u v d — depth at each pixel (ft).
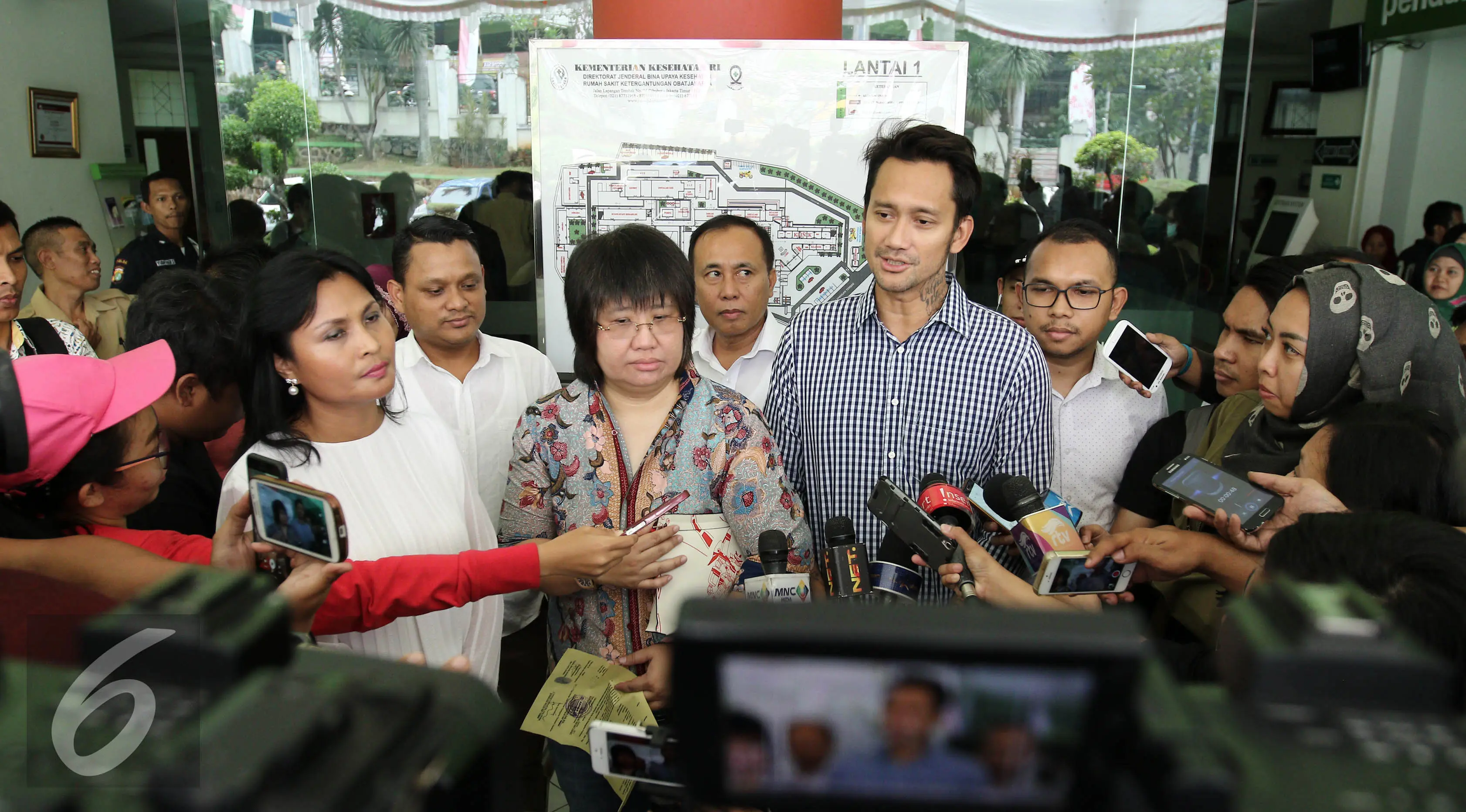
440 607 4.15
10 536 3.48
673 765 2.53
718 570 4.39
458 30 11.99
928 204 5.11
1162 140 11.48
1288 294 4.81
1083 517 6.46
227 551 3.82
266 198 12.33
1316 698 1.16
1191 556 4.26
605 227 8.48
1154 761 1.01
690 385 4.83
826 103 8.23
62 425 3.42
